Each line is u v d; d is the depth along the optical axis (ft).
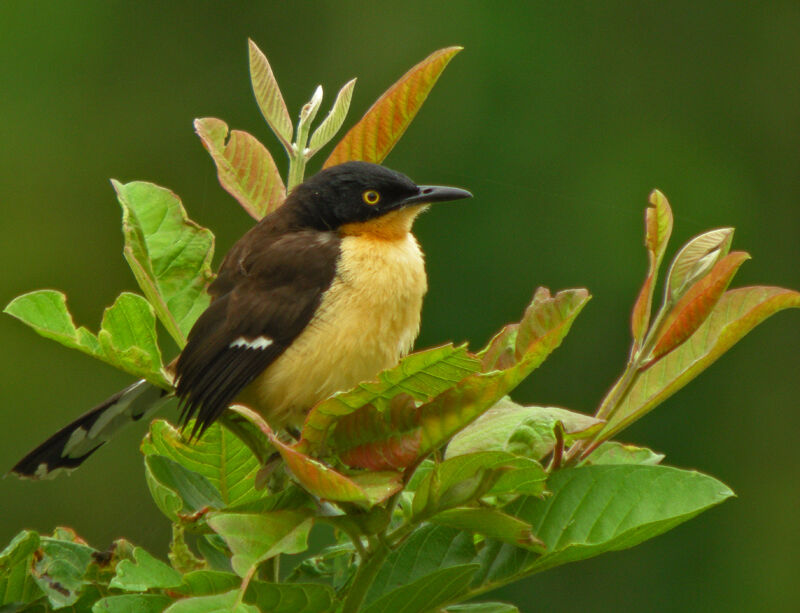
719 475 49.01
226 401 20.39
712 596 45.85
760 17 54.34
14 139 53.62
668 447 49.19
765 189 53.21
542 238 50.52
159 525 44.91
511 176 52.03
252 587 14.82
